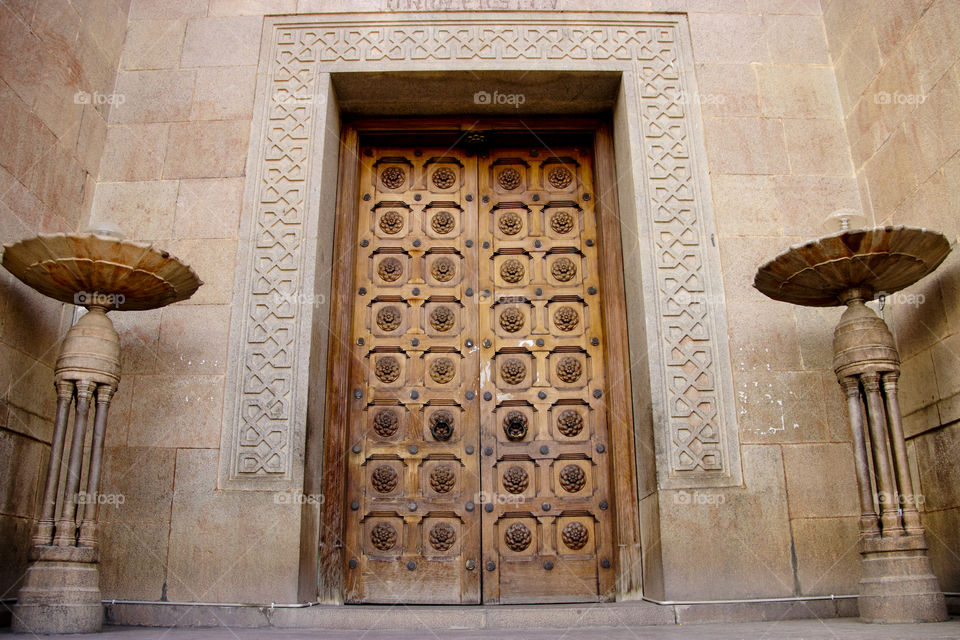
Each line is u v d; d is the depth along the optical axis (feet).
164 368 18.16
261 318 18.60
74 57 18.80
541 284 21.29
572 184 22.38
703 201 19.75
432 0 21.39
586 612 16.24
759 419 17.97
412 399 20.16
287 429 17.70
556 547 19.19
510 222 21.84
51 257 14.58
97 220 19.42
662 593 16.90
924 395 17.07
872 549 14.51
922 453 17.10
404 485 19.54
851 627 13.55
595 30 21.22
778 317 18.79
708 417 18.02
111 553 16.79
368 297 21.08
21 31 16.88
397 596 18.71
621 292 20.76
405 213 21.93
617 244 21.20
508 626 16.03
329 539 18.58
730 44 21.18
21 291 16.66
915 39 17.58
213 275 18.93
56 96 18.02
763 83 20.86
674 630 14.32
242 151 20.03
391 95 21.54
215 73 20.77
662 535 17.08
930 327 16.92
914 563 14.10
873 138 19.25
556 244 21.67
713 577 16.79
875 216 19.16
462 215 21.91
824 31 21.54
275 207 19.57
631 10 21.38
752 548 17.01
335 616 16.14
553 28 21.18
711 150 20.16
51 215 17.76
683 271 19.16
